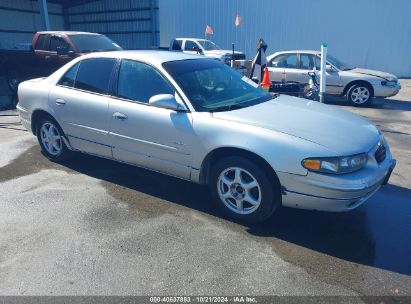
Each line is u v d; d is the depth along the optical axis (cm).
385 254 290
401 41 1756
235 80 424
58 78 455
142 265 275
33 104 475
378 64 1817
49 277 262
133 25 2320
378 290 248
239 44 2014
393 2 1709
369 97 973
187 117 343
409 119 812
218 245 301
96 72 419
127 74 394
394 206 373
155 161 378
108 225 332
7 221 339
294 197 303
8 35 2208
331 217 348
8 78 1078
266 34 1944
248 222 334
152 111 364
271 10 1900
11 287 252
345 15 1786
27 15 2305
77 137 441
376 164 315
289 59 1042
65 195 393
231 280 258
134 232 320
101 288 251
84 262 279
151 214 353
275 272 267
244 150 317
